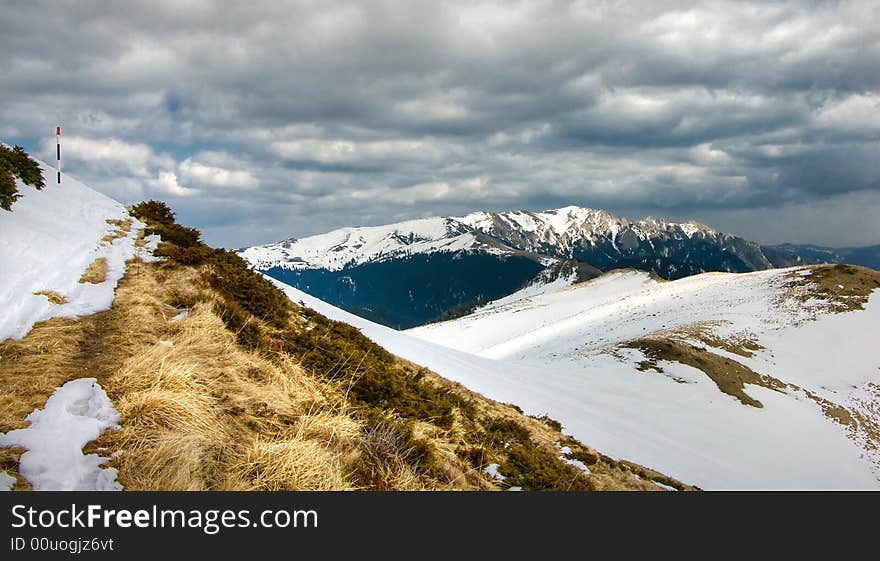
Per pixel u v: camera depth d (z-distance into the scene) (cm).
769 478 3606
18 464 597
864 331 7938
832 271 10131
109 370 864
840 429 5331
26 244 1433
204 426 759
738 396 5519
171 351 959
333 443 884
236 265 1867
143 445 680
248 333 1231
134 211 2366
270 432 837
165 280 1459
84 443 656
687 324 8569
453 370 2933
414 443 1030
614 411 4084
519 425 1889
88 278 1353
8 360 852
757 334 7925
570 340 10012
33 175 2048
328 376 1247
